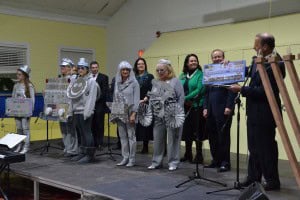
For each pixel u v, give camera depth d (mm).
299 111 5352
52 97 5277
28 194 4785
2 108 6605
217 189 3658
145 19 8031
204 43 6711
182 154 5723
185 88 4836
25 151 5547
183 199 3365
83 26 8359
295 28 5711
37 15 7582
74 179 4141
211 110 4469
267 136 3514
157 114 4414
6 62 7211
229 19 6668
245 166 4816
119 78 4676
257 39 3307
